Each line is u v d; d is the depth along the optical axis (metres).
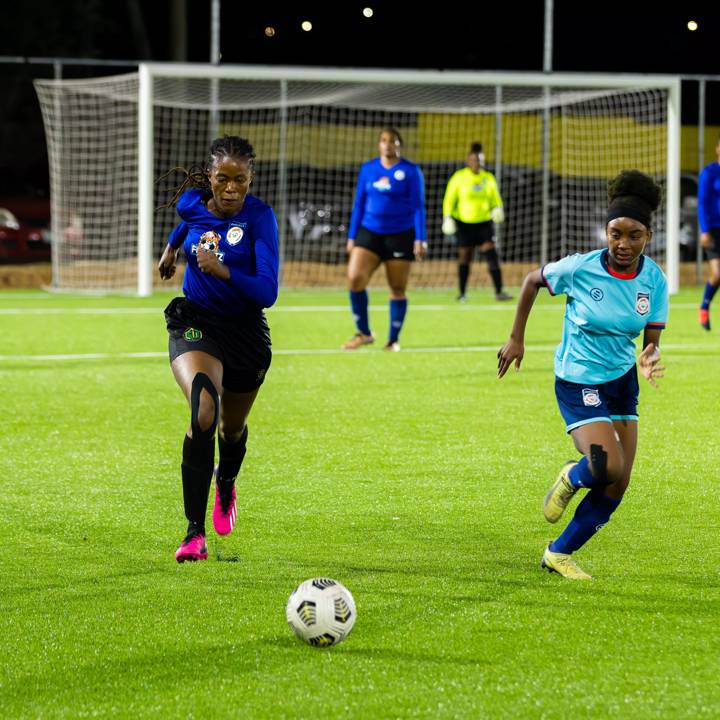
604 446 11.32
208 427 11.80
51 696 8.79
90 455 17.83
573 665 9.34
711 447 18.30
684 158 59.31
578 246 57.47
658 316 11.64
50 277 54.25
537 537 13.32
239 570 11.98
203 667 9.33
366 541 13.16
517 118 57.16
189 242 12.66
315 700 8.69
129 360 28.83
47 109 50.66
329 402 22.58
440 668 9.28
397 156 29.89
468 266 46.22
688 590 11.27
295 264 55.91
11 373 26.50
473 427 20.03
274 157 56.75
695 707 8.54
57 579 11.66
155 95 55.84
